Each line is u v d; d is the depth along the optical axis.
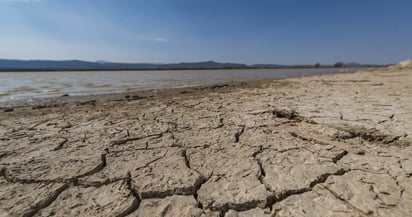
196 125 3.56
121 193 1.77
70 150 2.59
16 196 1.73
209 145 2.71
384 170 2.00
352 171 2.01
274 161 2.25
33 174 2.04
